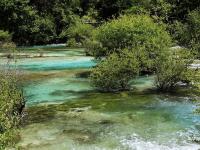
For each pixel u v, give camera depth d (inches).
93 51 927.7
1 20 2005.4
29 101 650.2
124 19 932.6
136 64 727.1
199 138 450.9
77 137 459.5
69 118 540.4
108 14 2410.2
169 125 502.3
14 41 1999.3
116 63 724.7
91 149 420.5
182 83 756.0
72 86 773.9
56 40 2130.9
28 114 565.0
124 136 461.1
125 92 705.0
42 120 532.1
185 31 1279.5
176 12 1929.1
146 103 617.0
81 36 1831.9
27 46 1930.4
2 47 1606.8
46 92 719.1
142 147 423.8
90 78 781.9
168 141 441.7
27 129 491.8
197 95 663.8
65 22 2167.8
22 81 825.5
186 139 448.1
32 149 420.8
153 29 896.9
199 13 1373.0
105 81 719.7
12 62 1144.2
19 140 449.4
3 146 349.7
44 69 1009.5
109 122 518.6
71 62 1149.1
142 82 793.6
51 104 626.5
